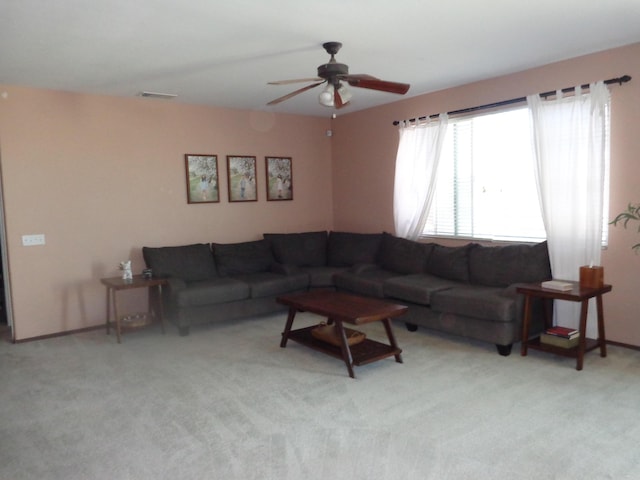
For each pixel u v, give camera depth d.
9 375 3.80
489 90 4.83
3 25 3.03
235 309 5.04
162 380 3.62
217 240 5.96
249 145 6.15
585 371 3.56
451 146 5.34
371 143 6.25
